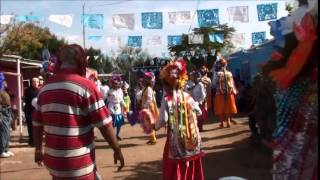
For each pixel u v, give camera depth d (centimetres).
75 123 447
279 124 325
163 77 671
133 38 1730
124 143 1383
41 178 955
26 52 3412
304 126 313
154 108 1232
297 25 310
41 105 464
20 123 1611
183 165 666
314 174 313
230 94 1591
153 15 1494
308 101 312
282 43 324
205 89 1644
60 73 459
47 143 456
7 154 1221
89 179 454
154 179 897
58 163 447
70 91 447
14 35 2889
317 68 307
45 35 3538
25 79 2314
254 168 942
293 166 318
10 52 2900
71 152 445
